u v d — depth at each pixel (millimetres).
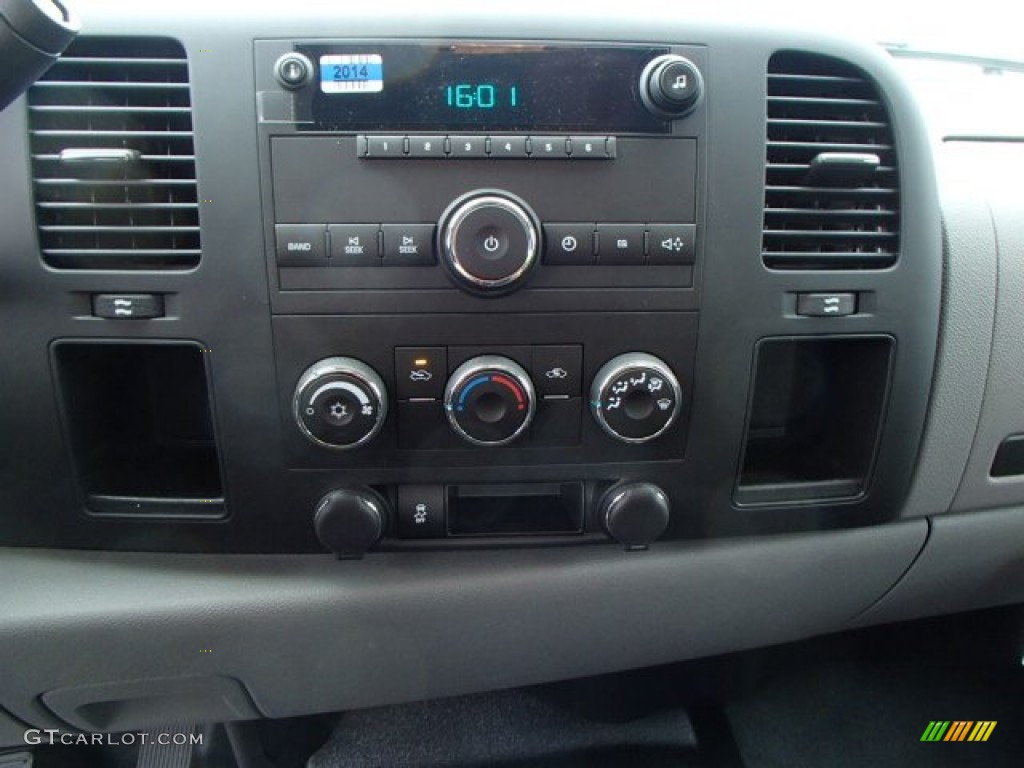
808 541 818
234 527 712
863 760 1124
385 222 625
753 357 697
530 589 770
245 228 628
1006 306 831
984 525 907
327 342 650
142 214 629
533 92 623
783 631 887
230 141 617
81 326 646
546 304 655
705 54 646
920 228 719
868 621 964
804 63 681
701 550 789
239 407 669
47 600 730
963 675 1303
